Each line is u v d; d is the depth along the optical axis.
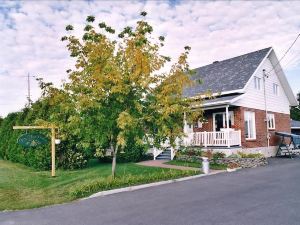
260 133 23.52
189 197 9.61
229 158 17.41
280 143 25.42
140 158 20.98
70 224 7.35
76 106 11.65
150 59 12.41
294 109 50.62
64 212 8.46
